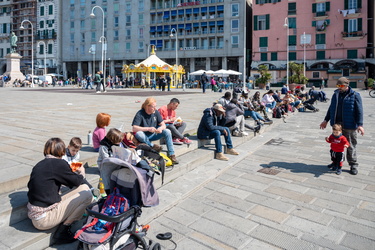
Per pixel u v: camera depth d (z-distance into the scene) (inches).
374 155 314.3
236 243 156.9
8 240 136.5
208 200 209.0
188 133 349.7
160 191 214.5
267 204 202.5
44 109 542.9
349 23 1784.0
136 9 2388.0
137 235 138.0
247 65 2122.3
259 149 346.9
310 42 1879.9
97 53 2561.5
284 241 158.9
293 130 460.8
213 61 2230.6
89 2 2561.5
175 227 172.6
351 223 177.6
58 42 2738.7
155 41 2342.5
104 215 128.6
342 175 256.1
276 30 1950.1
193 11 2199.8
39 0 2824.8
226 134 303.7
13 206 152.6
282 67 1942.7
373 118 560.1
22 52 3043.8
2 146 260.8
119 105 629.6
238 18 2074.3
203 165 276.8
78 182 147.2
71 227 156.6
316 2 1840.6
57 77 2541.8
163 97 861.8
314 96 677.3
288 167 279.4
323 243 157.1
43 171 139.8
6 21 3102.9
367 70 1776.6
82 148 255.4
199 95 979.3
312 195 216.7
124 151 149.0
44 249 144.0
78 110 534.6
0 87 1625.2
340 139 252.5
